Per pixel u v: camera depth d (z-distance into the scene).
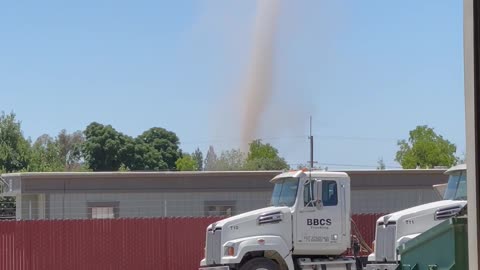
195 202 34.84
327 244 20.36
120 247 26.05
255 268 20.16
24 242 25.42
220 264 20.30
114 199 34.53
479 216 5.95
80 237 25.83
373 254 19.44
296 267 20.53
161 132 82.25
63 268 25.61
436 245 8.29
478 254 5.96
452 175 19.67
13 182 35.50
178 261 26.22
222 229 20.39
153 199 34.72
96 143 76.00
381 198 34.84
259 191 35.12
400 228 18.81
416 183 35.19
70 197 34.31
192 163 77.81
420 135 66.62
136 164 76.69
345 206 20.55
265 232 20.31
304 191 20.39
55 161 80.06
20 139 71.81
